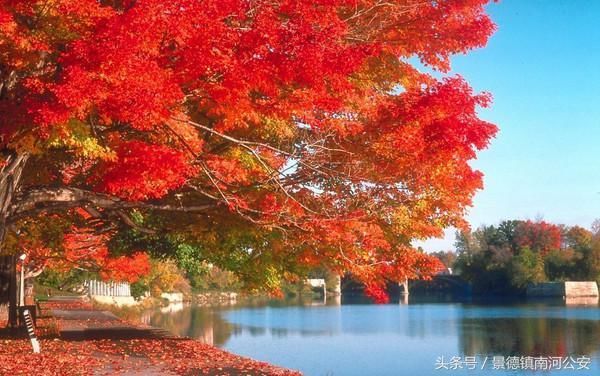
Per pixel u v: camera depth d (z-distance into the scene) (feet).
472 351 109.91
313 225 42.78
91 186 44.86
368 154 38.63
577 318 184.03
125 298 236.63
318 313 208.74
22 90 31.24
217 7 28.89
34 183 43.24
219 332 133.08
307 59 30.32
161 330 87.15
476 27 37.81
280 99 33.86
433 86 37.65
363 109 37.55
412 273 49.44
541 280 350.64
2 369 46.01
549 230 372.99
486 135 35.99
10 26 27.04
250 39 30.01
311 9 30.76
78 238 103.24
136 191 31.86
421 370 87.30
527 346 118.01
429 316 193.88
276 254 55.93
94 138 31.30
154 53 28.63
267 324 157.99
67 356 55.16
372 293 47.57
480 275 367.04
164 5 27.50
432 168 39.78
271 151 42.27
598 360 100.12
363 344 116.37
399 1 37.24
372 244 43.83
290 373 49.78
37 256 101.65
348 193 43.06
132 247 78.79
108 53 26.43
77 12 27.48
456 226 46.80
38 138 31.04
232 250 59.77
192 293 316.60
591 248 355.77
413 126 36.73
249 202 43.29
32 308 78.33
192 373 48.26
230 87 30.48
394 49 38.17
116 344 66.74
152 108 27.61
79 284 201.26
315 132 39.04
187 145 35.01
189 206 47.26
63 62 27.94
